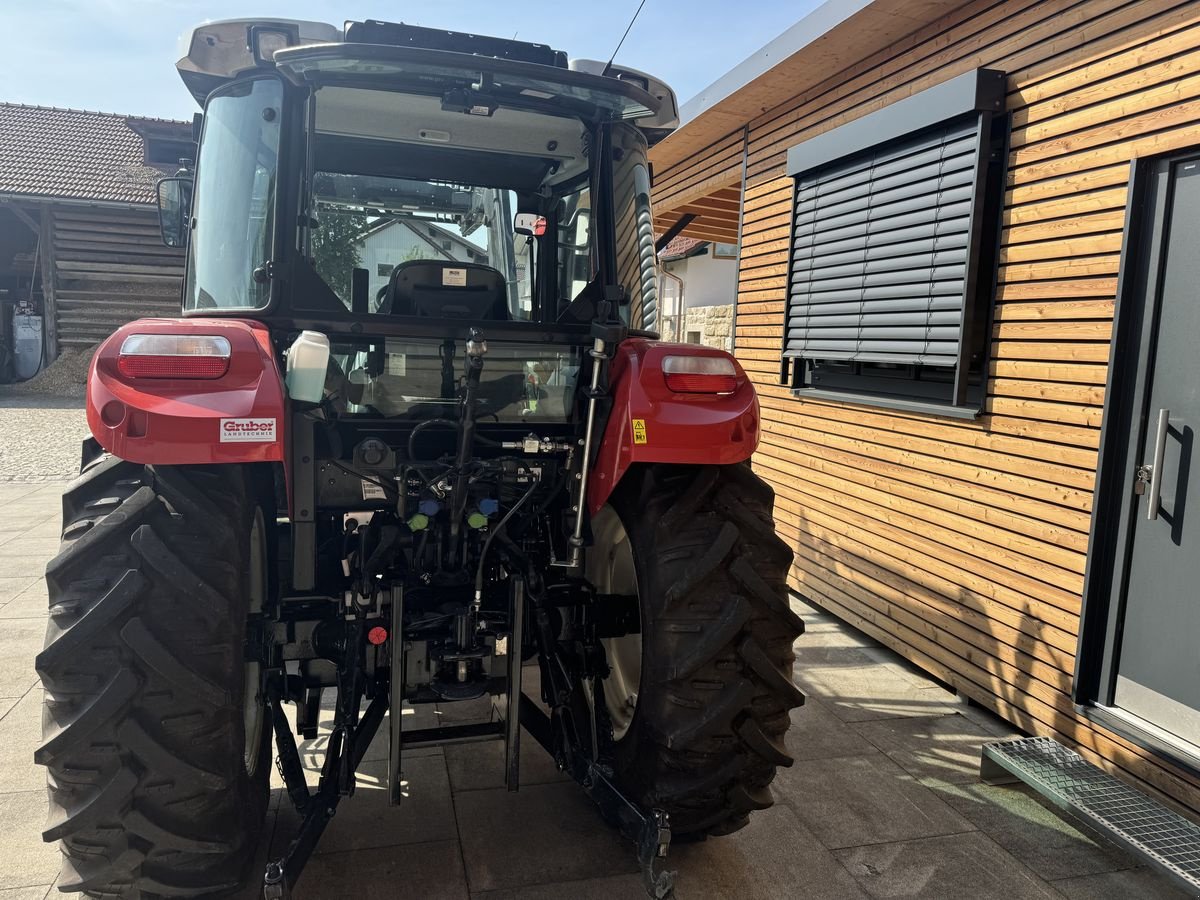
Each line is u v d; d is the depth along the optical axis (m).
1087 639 3.14
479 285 2.58
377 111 2.57
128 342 1.92
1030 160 3.44
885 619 4.38
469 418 2.19
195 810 1.92
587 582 2.60
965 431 3.79
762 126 5.67
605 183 2.66
